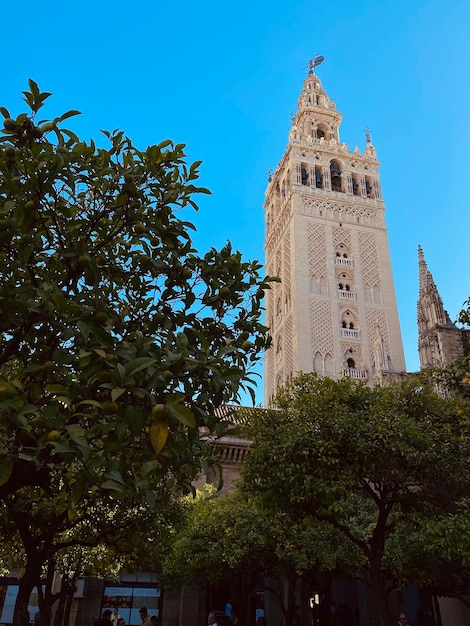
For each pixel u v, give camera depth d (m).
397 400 16.39
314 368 52.41
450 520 12.70
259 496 16.23
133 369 4.11
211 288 7.62
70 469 7.53
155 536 17.39
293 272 58.38
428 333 34.44
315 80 82.69
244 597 25.23
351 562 21.17
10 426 5.10
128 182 7.03
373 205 66.38
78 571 18.86
